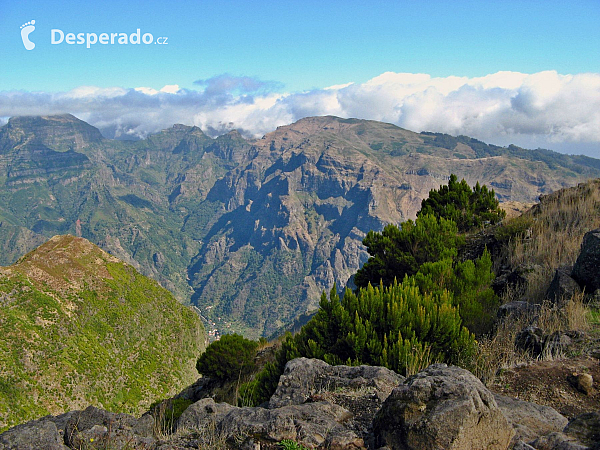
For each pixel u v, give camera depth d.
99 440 4.76
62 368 98.12
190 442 4.85
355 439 4.23
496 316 9.91
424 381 4.05
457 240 16.80
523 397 5.83
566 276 9.49
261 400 8.89
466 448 3.54
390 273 16.05
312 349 8.78
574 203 15.10
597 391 5.68
